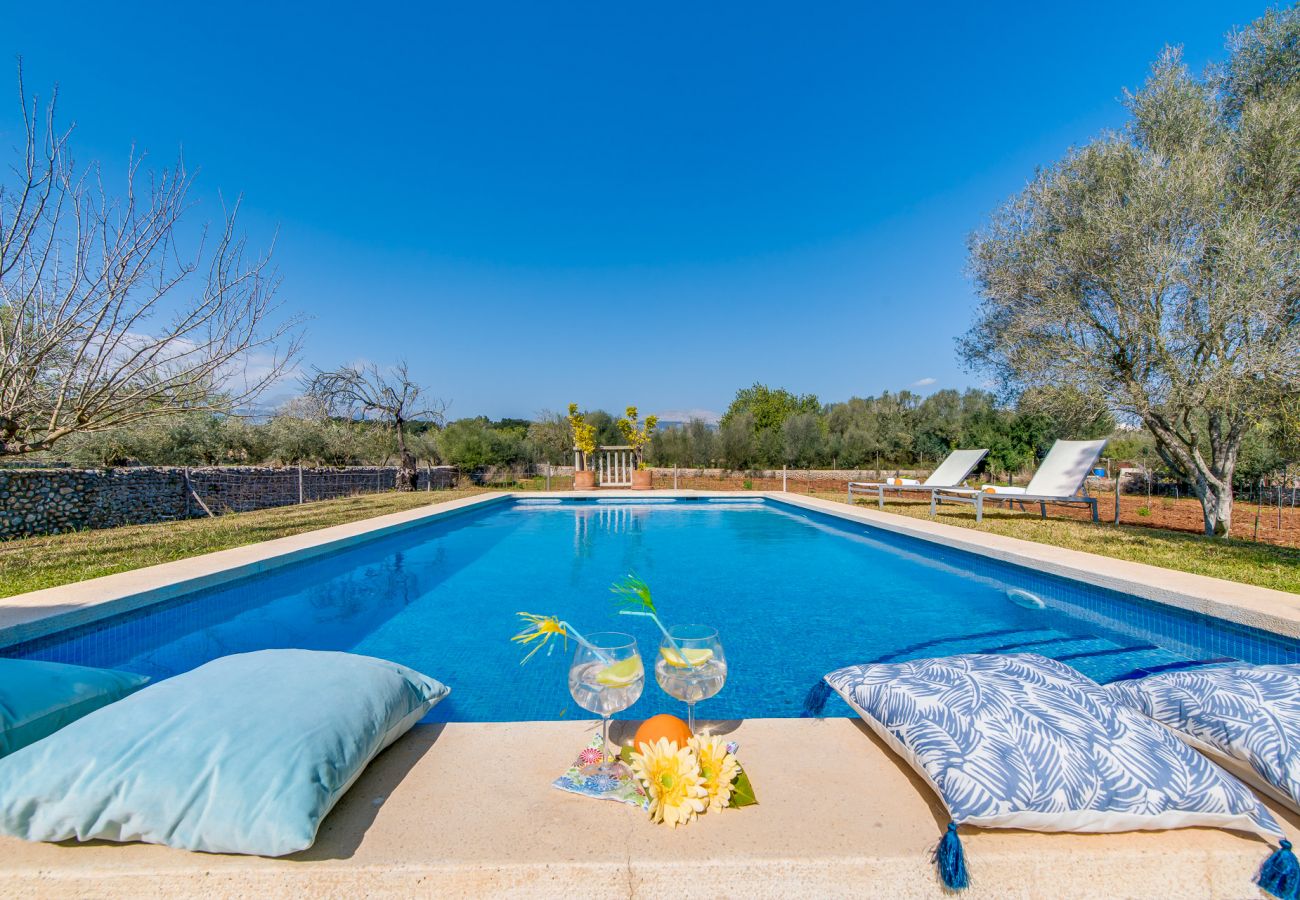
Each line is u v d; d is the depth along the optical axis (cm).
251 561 490
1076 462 878
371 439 1881
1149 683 191
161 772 135
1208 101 736
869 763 174
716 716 276
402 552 707
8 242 438
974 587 527
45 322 470
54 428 475
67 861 129
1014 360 818
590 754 177
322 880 127
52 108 453
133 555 560
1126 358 748
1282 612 329
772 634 396
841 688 200
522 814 148
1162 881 133
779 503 1230
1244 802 136
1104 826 137
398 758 178
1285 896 129
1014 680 173
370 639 388
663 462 2039
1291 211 654
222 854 131
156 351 511
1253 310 601
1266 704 162
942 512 1031
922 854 133
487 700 292
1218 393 626
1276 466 1074
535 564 636
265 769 136
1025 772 140
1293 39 705
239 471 1084
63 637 340
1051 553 531
